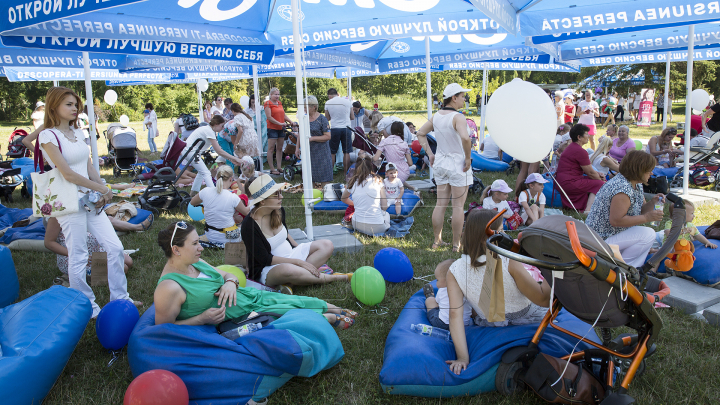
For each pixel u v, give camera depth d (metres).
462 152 4.74
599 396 2.40
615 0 5.13
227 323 3.01
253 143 6.83
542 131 2.45
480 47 10.23
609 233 3.94
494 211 2.72
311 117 7.01
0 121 30.34
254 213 4.07
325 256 4.27
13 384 2.31
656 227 5.64
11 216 6.21
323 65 11.15
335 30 6.11
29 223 5.62
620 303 2.33
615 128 8.52
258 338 2.62
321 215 6.20
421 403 2.63
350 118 8.04
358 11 6.08
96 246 4.25
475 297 2.73
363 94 9.81
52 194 3.33
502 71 26.55
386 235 5.45
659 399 2.61
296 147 7.09
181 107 31.95
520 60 11.22
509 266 2.69
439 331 2.97
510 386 2.59
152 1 5.07
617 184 3.76
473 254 2.67
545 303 2.74
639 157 3.62
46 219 4.45
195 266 3.06
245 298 3.17
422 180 8.38
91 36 4.79
